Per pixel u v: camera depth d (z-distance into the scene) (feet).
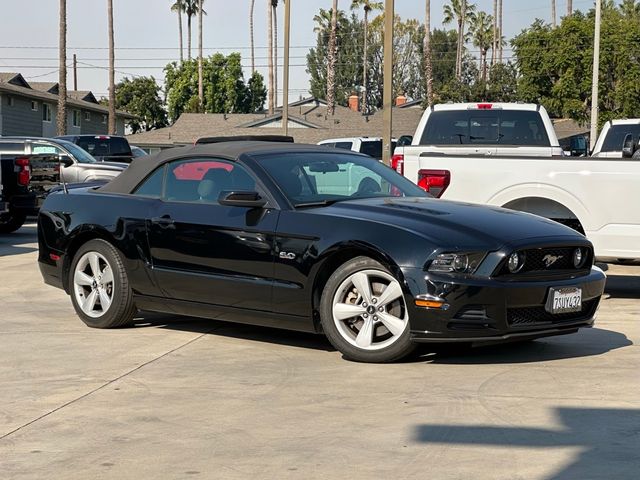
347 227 23.20
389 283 22.79
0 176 53.67
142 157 28.48
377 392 20.57
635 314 30.83
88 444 17.40
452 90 190.49
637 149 37.96
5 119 165.89
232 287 25.02
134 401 20.29
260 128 199.62
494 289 21.93
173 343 26.27
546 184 32.73
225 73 284.00
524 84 152.25
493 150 40.52
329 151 27.43
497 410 18.97
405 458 16.16
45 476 15.76
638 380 21.34
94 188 29.55
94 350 25.43
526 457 16.08
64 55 159.94
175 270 26.17
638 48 143.54
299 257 23.72
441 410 19.03
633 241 31.81
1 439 17.79
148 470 15.90
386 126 60.03
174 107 286.46
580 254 23.76
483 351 24.71
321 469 15.70
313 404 19.72
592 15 149.59
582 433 17.38
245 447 16.99
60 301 34.01
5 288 37.40
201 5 274.98
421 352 24.59
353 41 380.58
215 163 26.32
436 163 33.99
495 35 261.85
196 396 20.58
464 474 15.29
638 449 16.43
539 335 23.00
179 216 26.14
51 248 29.17
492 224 23.18
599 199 32.09
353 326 23.53
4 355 24.86
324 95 379.35
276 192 24.76
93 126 212.23
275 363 23.67
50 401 20.39
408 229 22.62
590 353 24.47
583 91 145.69
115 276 27.61
